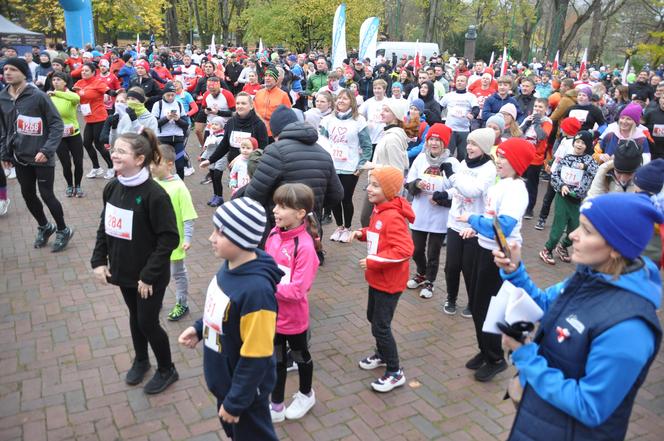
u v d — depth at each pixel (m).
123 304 5.36
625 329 1.83
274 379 2.78
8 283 5.75
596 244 1.93
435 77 13.70
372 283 3.96
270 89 8.48
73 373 4.20
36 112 6.20
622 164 4.93
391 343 4.03
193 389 4.04
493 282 4.13
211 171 8.61
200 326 2.91
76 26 24.59
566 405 1.92
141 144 3.56
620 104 12.06
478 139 4.59
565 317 2.04
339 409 3.88
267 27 35.38
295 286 3.37
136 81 12.01
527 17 39.62
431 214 5.66
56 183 9.64
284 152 4.34
